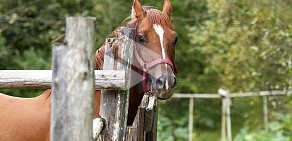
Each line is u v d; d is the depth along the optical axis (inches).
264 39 408.5
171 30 231.0
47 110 221.5
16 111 224.7
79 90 144.9
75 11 610.9
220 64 458.6
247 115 534.6
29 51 585.6
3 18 572.1
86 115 145.9
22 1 605.6
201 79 626.2
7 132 221.5
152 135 241.8
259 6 389.1
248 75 434.9
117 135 199.0
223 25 435.8
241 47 426.3
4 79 194.5
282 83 429.1
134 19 233.5
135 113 231.6
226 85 505.4
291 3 384.2
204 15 551.8
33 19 583.2
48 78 195.3
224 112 519.5
